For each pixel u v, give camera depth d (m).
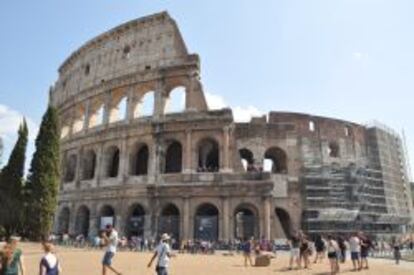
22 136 62.47
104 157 69.25
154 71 68.94
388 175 79.88
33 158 57.25
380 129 81.88
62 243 63.56
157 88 68.25
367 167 76.81
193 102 65.12
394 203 79.25
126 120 68.94
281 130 68.56
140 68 72.25
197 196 60.00
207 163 69.38
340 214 67.00
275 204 65.00
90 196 67.75
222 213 58.34
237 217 61.56
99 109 78.12
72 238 66.31
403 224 79.19
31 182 55.88
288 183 66.44
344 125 76.25
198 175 61.03
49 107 60.12
